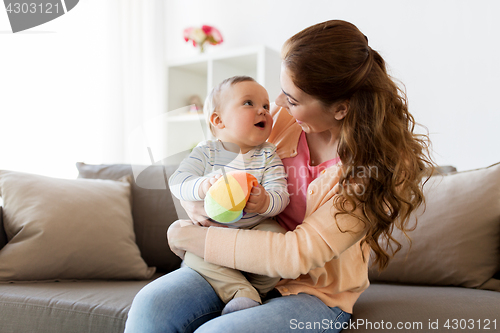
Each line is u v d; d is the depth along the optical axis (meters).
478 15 1.95
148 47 2.89
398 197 0.78
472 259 1.23
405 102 0.87
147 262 1.54
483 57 1.94
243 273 0.91
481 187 1.29
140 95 2.80
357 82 0.77
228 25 2.71
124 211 1.51
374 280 1.36
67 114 2.34
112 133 2.57
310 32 0.80
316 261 0.78
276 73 2.43
